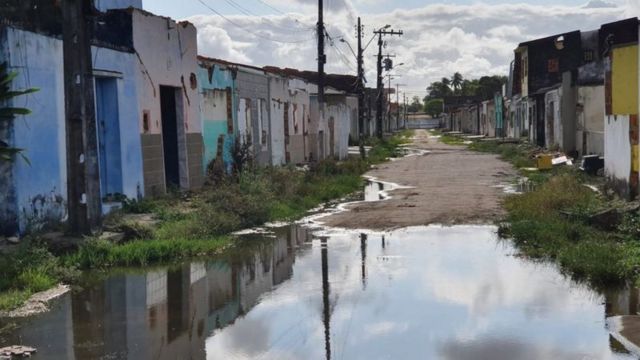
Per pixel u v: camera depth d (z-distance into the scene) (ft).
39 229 40.42
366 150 160.04
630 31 49.14
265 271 33.47
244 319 24.99
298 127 108.27
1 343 22.39
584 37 155.63
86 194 39.01
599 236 38.17
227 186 58.49
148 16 56.90
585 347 21.24
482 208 55.31
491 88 396.16
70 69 37.60
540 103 140.97
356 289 29.17
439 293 28.19
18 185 38.81
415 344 21.71
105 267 34.99
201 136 67.51
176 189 61.11
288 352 21.21
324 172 86.38
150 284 31.07
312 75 194.80
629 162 49.21
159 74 58.85
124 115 52.70
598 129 96.63
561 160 91.61
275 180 65.46
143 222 46.70
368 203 62.18
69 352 21.40
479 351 20.98
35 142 40.73
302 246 40.34
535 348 21.20
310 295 28.35
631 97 48.98
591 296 27.40
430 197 64.75
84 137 39.29
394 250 38.29
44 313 26.14
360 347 21.53
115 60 51.31
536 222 43.09
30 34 40.42
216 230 44.83
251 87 83.20
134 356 20.99
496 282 30.04
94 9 39.06
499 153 146.41
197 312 26.11
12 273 30.71
